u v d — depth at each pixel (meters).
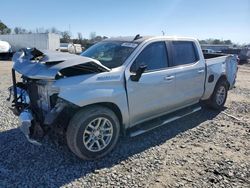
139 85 4.12
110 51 4.52
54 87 3.40
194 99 5.47
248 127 5.28
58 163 3.71
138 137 4.64
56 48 29.72
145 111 4.34
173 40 4.93
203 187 3.20
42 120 3.71
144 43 4.38
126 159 3.86
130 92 4.02
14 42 29.69
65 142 3.69
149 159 3.87
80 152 3.63
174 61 4.84
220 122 5.55
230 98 7.94
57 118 3.39
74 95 3.44
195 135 4.80
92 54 4.72
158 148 4.23
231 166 3.70
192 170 3.58
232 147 4.32
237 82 12.19
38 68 3.53
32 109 3.93
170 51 4.79
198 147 4.30
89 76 3.62
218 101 6.27
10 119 5.36
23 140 4.39
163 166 3.67
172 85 4.72
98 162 3.76
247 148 4.29
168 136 4.73
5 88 8.59
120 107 3.93
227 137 4.74
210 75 5.72
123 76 3.93
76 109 3.60
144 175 3.44
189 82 5.12
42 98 3.74
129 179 3.35
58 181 3.29
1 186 3.16
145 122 4.73
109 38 5.19
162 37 4.75
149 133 4.84
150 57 4.42
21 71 3.75
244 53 31.83
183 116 5.25
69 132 3.56
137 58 4.21
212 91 5.96
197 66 5.31
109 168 3.60
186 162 3.79
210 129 5.12
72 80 3.47
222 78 6.23
